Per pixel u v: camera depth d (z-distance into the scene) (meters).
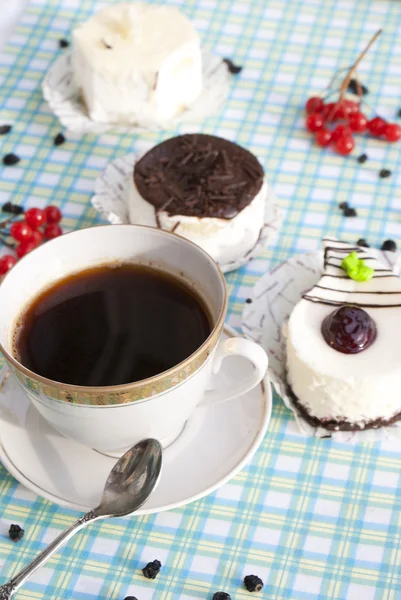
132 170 0.80
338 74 0.88
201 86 0.87
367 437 0.68
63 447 0.65
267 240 0.76
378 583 0.63
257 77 0.89
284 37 0.92
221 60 0.88
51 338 0.64
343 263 0.71
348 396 0.67
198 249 0.64
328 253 0.72
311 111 0.85
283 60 0.90
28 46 0.91
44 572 0.64
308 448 0.68
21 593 0.63
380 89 0.87
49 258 0.65
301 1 0.94
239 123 0.85
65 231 0.79
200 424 0.66
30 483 0.63
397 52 0.90
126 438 0.63
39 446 0.65
